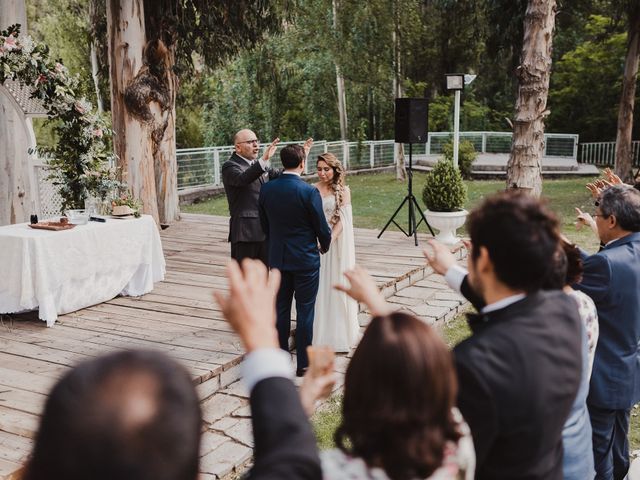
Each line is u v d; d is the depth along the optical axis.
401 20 19.59
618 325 3.02
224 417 4.23
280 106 22.88
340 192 5.23
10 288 5.52
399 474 1.21
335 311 5.33
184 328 5.49
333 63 21.20
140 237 6.50
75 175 6.79
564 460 2.02
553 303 1.69
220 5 11.77
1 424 3.74
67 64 19.09
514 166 7.89
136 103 9.80
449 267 2.05
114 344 5.07
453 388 1.25
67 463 0.74
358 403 1.24
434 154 25.66
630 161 17.91
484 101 29.06
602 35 22.70
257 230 5.64
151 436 0.76
